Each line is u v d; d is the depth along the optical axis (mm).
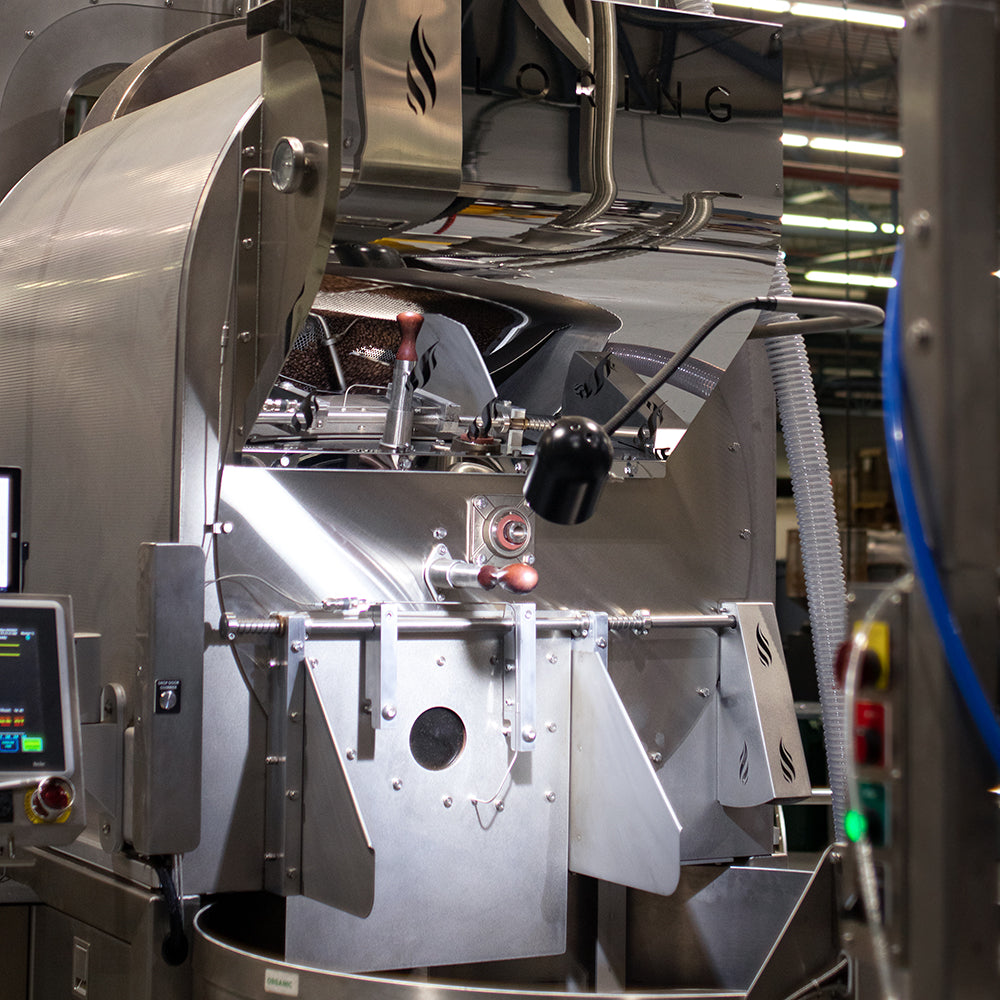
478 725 2150
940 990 1065
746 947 2354
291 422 2061
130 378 2148
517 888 2170
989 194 1081
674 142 2172
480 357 2156
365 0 1871
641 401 1892
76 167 2625
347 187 1886
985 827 1072
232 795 2047
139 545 2090
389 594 2168
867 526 8336
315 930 2031
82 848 2244
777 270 2387
